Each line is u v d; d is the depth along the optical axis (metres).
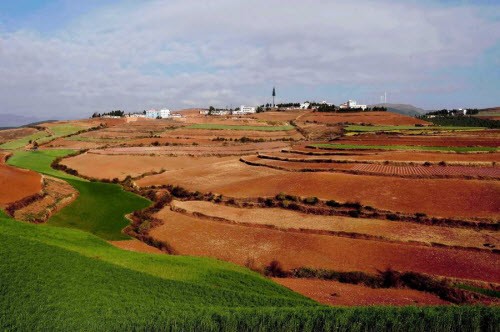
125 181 85.12
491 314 23.83
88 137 163.75
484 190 55.66
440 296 35.72
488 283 35.84
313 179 66.94
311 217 54.19
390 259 41.69
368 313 24.56
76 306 25.00
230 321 23.67
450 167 68.69
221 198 64.50
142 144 142.50
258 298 30.44
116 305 25.66
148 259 38.91
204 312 24.64
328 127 190.50
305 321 24.12
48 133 179.50
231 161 96.69
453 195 55.03
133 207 64.75
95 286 28.83
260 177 74.88
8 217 47.69
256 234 49.94
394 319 23.94
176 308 25.48
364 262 41.72
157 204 66.12
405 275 38.66
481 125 195.88
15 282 27.47
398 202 54.78
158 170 96.88
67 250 35.72
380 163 75.44
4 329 21.81
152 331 22.97
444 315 23.86
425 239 44.78
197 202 64.38
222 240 49.31
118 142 148.00
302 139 157.75
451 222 48.31
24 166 97.38
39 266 30.69
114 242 48.97
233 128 182.25
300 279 40.44
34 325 22.41
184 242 49.59
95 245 41.78
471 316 23.86
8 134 183.88
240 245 47.72
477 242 43.50
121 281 30.75
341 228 49.25
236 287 34.19
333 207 56.31
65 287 27.80
